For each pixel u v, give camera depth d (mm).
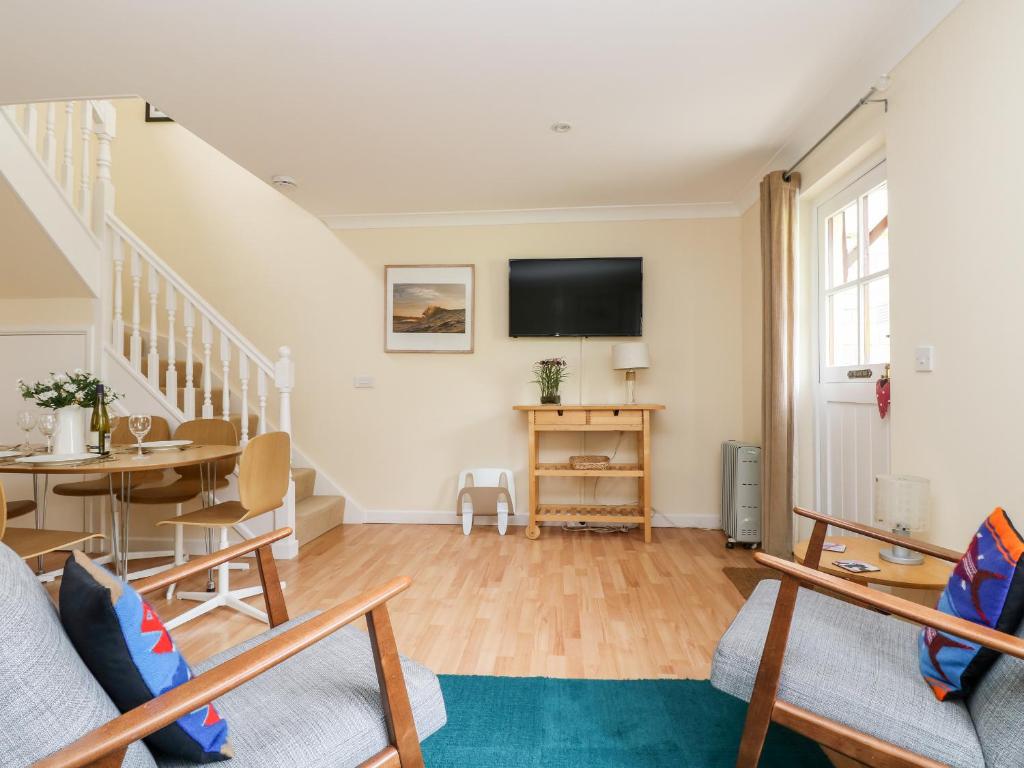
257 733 1068
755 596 1698
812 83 2459
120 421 3342
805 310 3107
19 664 788
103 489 3098
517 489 4312
